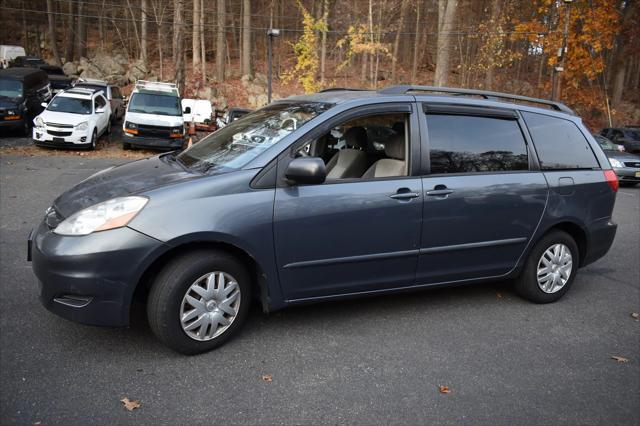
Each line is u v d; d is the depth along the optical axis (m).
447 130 3.99
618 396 3.10
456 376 3.24
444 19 23.59
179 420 2.65
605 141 15.60
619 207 10.57
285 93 32.09
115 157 14.98
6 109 16.52
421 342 3.69
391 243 3.74
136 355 3.30
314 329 3.81
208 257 3.24
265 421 2.68
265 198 3.33
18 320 3.70
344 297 3.77
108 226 3.03
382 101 3.80
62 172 11.11
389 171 3.92
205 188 3.23
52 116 15.13
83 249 2.98
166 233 3.06
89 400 2.78
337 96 4.00
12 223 6.44
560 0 26.53
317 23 24.62
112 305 3.06
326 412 2.79
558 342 3.81
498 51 27.89
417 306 4.36
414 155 3.82
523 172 4.27
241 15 38.00
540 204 4.29
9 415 2.61
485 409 2.89
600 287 5.18
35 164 12.23
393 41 41.00
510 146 4.25
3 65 31.80
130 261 3.02
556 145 4.51
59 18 44.53
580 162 4.62
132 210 3.07
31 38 44.75
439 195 3.85
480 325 4.04
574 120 4.72
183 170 3.59
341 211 3.52
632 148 18.20
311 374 3.17
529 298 4.54
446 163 3.95
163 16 33.47
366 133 4.25
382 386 3.07
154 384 2.97
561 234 4.48
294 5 36.44
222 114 25.11
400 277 3.88
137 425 2.59
